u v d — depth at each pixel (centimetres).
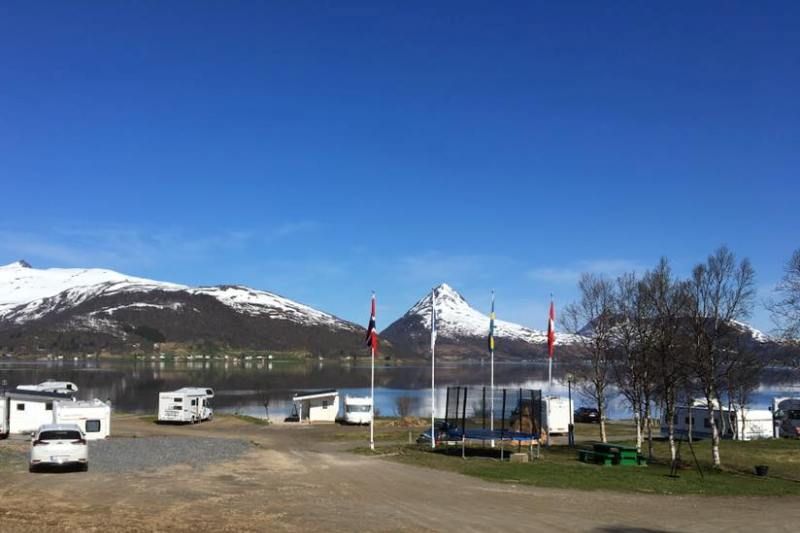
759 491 2795
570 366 6925
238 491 2341
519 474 2969
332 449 4250
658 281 5775
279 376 19575
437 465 3259
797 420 5972
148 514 1872
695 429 5809
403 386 15400
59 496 2155
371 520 1867
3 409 4731
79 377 16312
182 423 6575
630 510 2177
